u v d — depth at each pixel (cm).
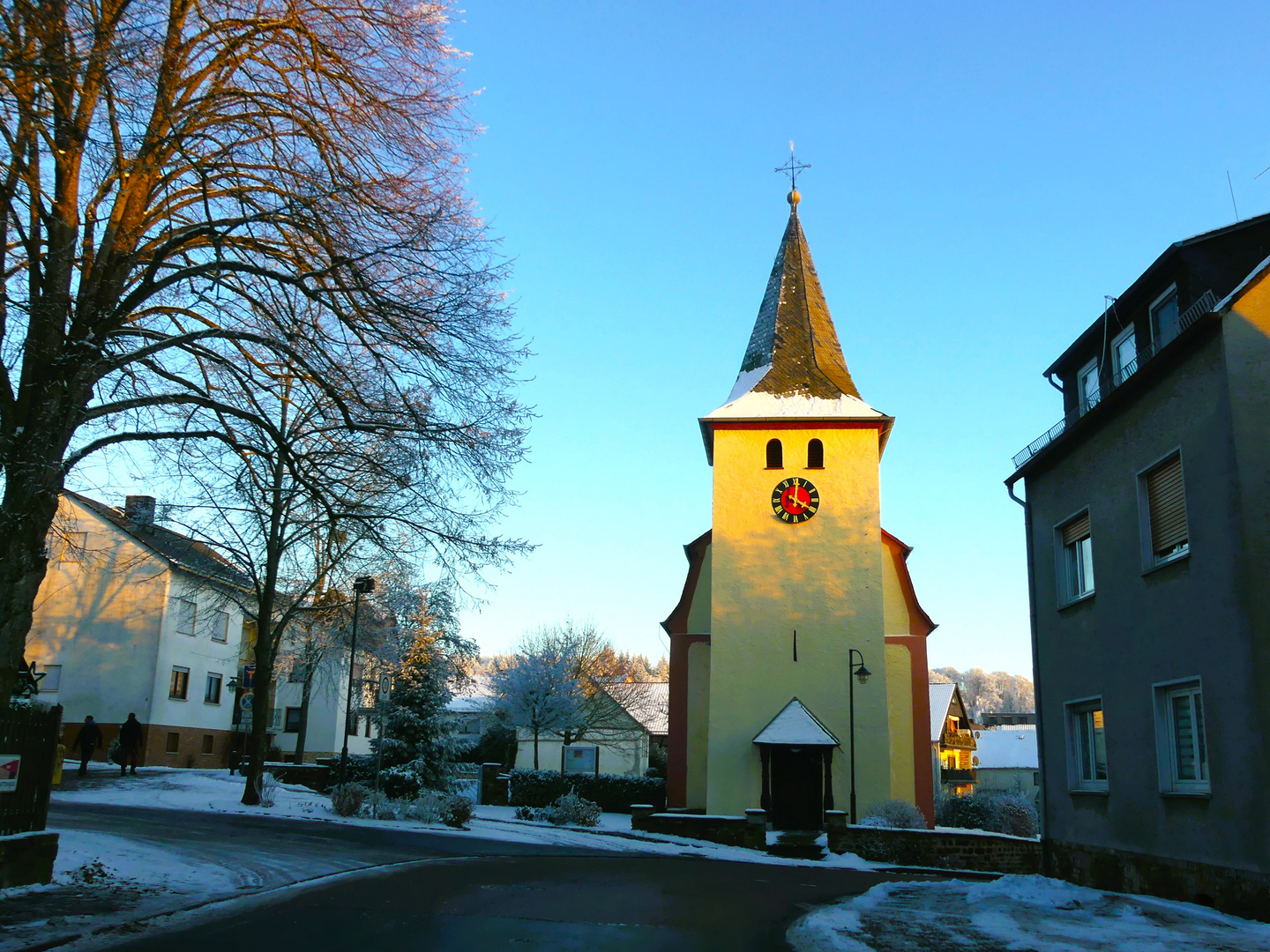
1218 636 1195
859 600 3105
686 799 3189
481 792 3716
